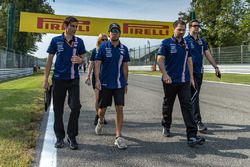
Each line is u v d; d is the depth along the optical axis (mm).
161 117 7375
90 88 14844
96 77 5141
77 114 4883
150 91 13492
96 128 5730
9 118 6621
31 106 8297
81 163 4207
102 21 28250
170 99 5422
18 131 5590
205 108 8656
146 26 29062
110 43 5082
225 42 46062
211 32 48031
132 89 14406
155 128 6227
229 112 8008
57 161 4266
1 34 47219
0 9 46531
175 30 5184
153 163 4223
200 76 5965
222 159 4383
